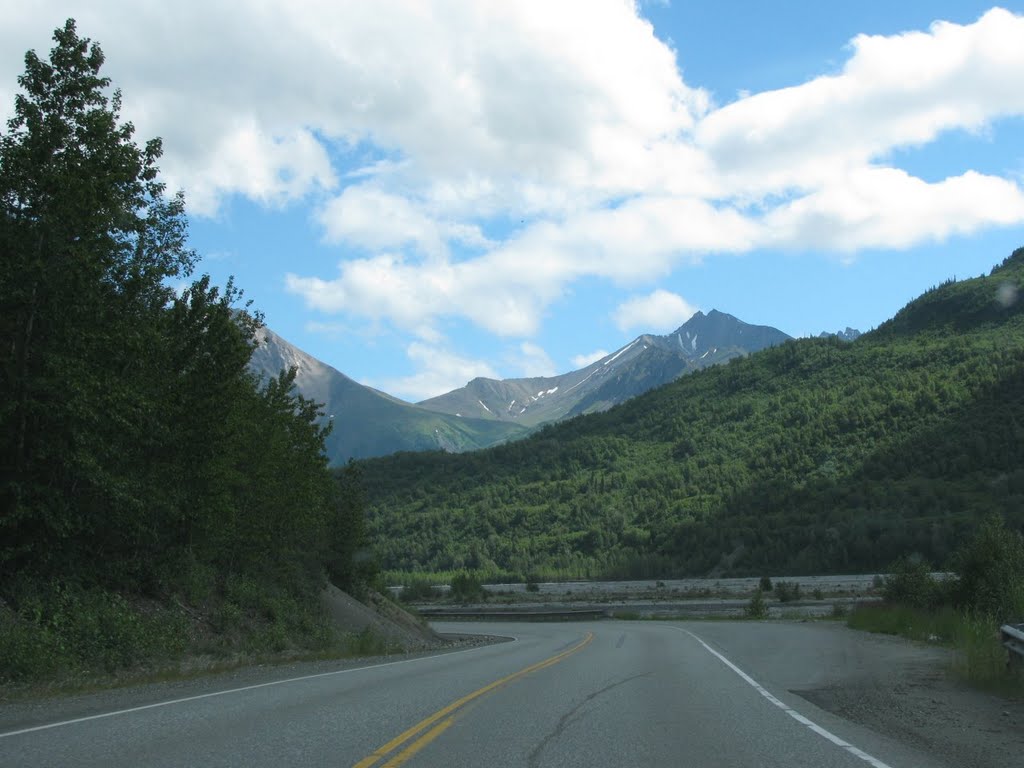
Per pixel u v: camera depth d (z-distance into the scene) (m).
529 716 9.48
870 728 8.87
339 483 39.62
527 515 187.75
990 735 8.49
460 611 74.81
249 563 27.06
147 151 18.94
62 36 17.14
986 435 138.25
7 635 13.43
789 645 24.11
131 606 18.98
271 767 6.50
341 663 18.98
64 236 16.44
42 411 16.22
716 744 7.75
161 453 20.58
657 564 134.12
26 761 6.71
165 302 21.98
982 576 26.67
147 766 6.51
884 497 127.44
